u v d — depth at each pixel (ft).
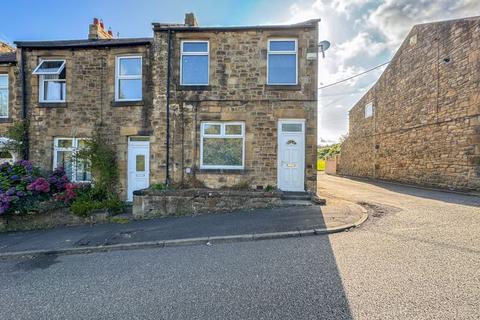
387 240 17.62
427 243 16.72
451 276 12.39
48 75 36.19
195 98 33.12
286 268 14.10
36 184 28.45
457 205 26.99
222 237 19.83
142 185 34.78
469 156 35.27
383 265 13.84
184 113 33.32
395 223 21.40
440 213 23.90
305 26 31.63
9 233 25.72
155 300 11.51
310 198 29.35
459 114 36.99
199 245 19.20
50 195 29.60
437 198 31.63
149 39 35.42
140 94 35.12
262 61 32.60
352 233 19.58
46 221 27.81
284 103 32.17
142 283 13.29
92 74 35.32
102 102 35.04
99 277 14.39
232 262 15.47
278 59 33.06
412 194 35.88
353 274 12.97
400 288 11.48
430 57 43.01
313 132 31.68
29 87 35.91
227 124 33.30
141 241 20.20
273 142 32.14
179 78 33.65
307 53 31.94
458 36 37.19
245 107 32.60
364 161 70.33
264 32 32.65
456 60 37.55
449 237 17.65
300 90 31.99
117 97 35.14
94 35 38.42
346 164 86.53
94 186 32.63
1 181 28.86
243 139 32.86
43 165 35.37
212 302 11.08
